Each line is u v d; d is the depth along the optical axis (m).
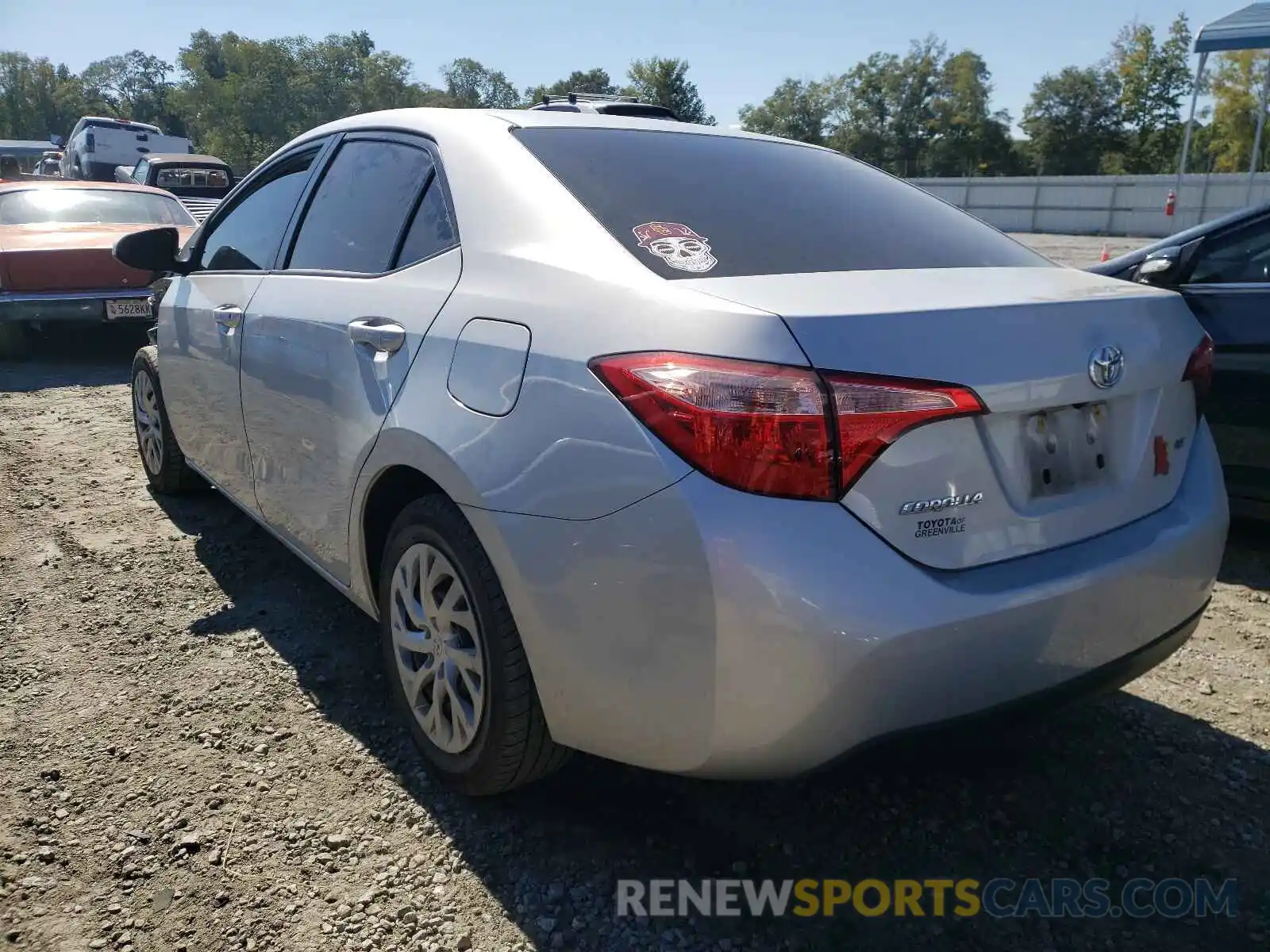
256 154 91.25
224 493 3.76
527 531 1.99
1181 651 3.28
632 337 1.89
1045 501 1.99
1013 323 1.94
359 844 2.27
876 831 2.36
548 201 2.32
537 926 2.04
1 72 111.06
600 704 1.96
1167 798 2.49
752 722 1.77
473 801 2.43
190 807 2.39
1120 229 33.44
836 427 1.72
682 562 1.76
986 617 1.81
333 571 2.90
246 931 2.01
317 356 2.75
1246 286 4.01
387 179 2.85
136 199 9.15
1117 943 2.03
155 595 3.59
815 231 2.37
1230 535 4.37
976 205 37.22
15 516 4.40
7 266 7.48
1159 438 2.24
